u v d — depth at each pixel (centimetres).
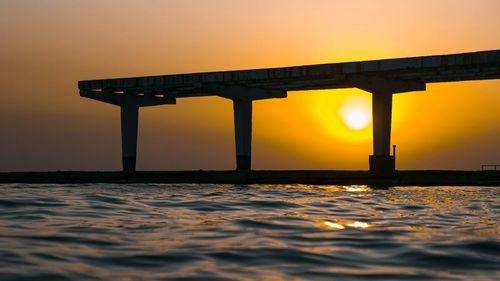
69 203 2341
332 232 1638
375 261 1203
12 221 1733
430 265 1169
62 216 1902
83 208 2178
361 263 1181
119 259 1177
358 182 6544
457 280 1043
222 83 7931
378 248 1360
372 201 3225
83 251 1255
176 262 1159
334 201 3097
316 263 1174
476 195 4194
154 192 4009
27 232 1505
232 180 6925
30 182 7294
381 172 6906
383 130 7075
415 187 6025
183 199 2880
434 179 6278
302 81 7556
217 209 2309
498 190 5184
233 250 1298
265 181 6850
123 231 1577
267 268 1122
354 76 6906
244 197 3195
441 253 1298
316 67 7075
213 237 1494
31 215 1902
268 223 1825
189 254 1241
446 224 1934
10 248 1252
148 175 7306
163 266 1122
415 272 1104
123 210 2164
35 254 1196
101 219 1848
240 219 1916
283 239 1484
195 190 4675
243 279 1032
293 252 1287
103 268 1094
